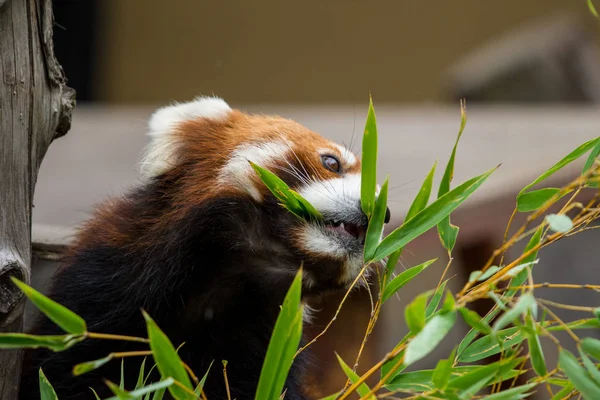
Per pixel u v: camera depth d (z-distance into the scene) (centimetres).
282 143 728
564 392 464
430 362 1144
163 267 689
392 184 1241
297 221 669
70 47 2516
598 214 550
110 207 754
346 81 2688
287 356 450
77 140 1622
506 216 1041
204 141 746
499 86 2258
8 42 563
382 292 529
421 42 2692
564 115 1722
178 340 704
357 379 488
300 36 2645
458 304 430
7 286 555
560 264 1098
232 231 692
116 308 683
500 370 449
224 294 705
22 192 579
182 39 2611
